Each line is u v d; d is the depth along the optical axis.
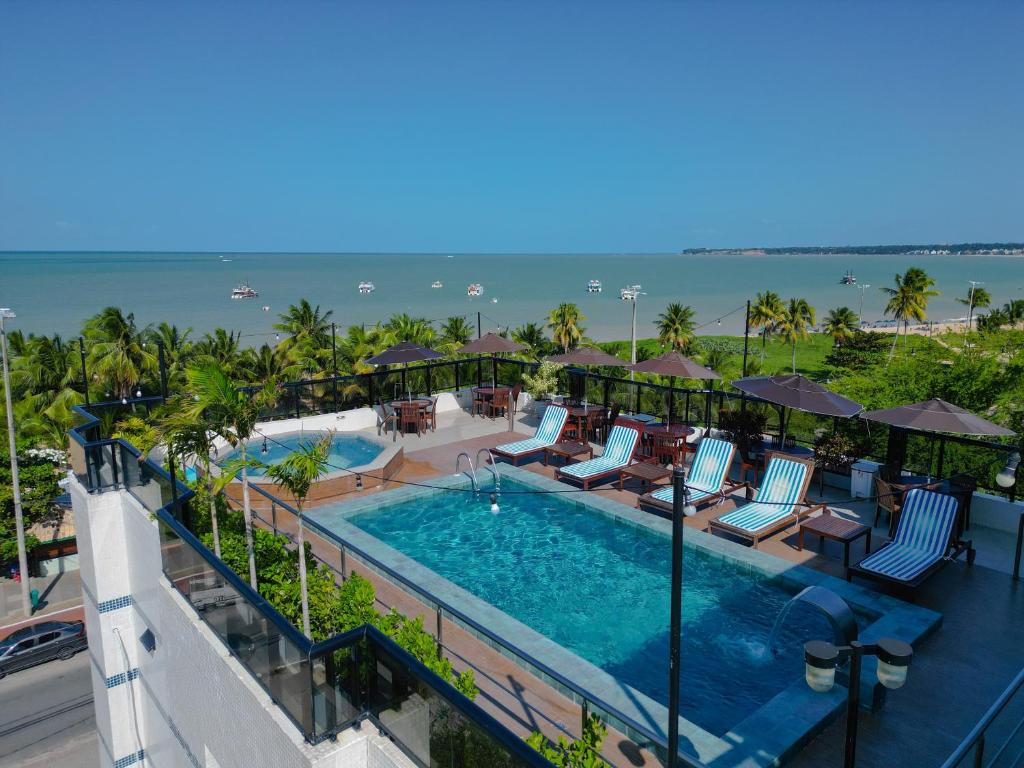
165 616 7.25
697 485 12.38
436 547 11.41
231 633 5.73
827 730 6.30
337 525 11.53
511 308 124.38
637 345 71.81
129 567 9.46
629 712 6.48
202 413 7.43
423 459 15.69
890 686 4.55
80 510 9.75
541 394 19.03
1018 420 19.45
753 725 6.20
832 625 6.66
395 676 4.36
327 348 39.72
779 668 7.66
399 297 152.00
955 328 104.06
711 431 14.73
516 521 12.39
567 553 11.06
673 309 69.00
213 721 6.12
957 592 8.82
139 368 40.28
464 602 8.73
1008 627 8.02
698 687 7.34
